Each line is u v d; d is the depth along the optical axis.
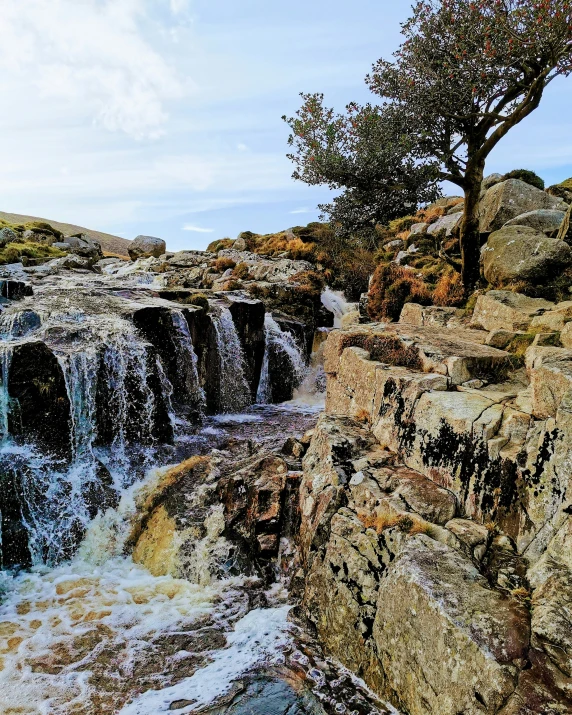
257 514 7.20
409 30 11.16
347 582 5.38
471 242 11.91
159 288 15.23
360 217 13.38
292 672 5.10
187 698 4.91
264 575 6.70
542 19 8.69
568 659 3.61
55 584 7.00
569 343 6.64
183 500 8.04
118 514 8.19
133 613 6.32
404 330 8.94
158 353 11.11
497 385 6.78
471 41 9.98
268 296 18.98
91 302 12.34
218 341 13.59
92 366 9.30
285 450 8.84
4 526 7.48
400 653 4.49
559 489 4.64
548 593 4.11
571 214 10.11
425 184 11.65
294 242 25.86
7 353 8.14
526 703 3.49
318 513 6.37
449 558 4.69
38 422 8.43
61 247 27.22
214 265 24.30
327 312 19.67
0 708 4.90
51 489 8.06
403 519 5.30
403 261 17.23
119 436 9.64
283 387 16.06
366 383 7.82
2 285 12.62
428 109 10.95
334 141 11.84
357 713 4.55
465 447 5.62
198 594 6.66
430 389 6.56
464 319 10.38
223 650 5.56
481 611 4.07
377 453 6.75
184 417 11.26
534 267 9.79
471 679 3.80
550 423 4.88
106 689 5.11
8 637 5.88
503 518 5.13
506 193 13.38
